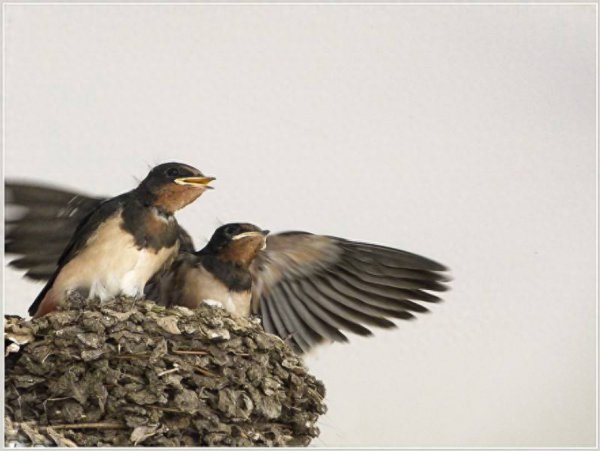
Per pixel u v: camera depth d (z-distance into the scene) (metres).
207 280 11.56
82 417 9.59
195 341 10.29
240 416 10.05
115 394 9.71
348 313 12.30
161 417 9.82
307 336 12.31
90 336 9.84
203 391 10.06
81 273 10.57
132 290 10.66
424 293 12.23
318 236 12.10
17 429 9.35
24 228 11.17
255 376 10.40
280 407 10.38
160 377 9.86
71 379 9.67
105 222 10.73
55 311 10.32
